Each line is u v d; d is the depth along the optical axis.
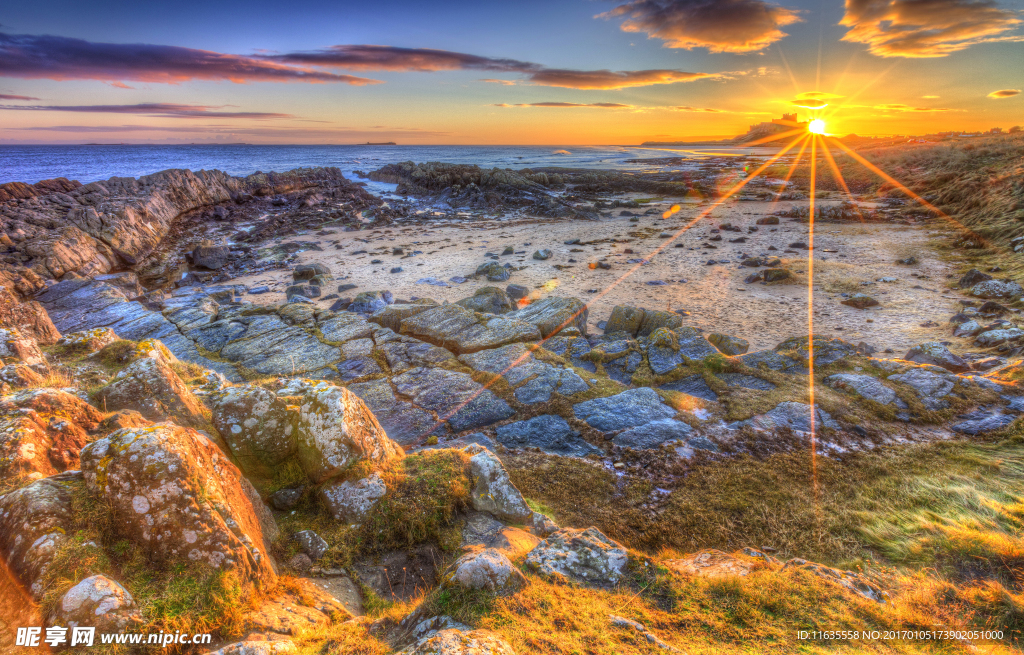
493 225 45.97
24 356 9.48
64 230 33.59
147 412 6.63
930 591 5.00
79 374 9.34
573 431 10.00
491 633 3.72
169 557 4.15
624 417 10.41
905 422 10.23
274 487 6.52
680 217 45.22
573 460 9.10
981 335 15.91
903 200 44.75
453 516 6.40
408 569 5.65
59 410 5.94
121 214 39.31
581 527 7.40
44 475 4.84
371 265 32.66
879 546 6.81
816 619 4.37
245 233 44.44
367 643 3.80
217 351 14.80
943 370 11.75
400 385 11.98
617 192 67.00
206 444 5.38
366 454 6.72
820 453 9.22
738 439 9.62
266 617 4.05
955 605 4.71
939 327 18.27
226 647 3.46
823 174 72.25
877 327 18.91
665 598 4.78
